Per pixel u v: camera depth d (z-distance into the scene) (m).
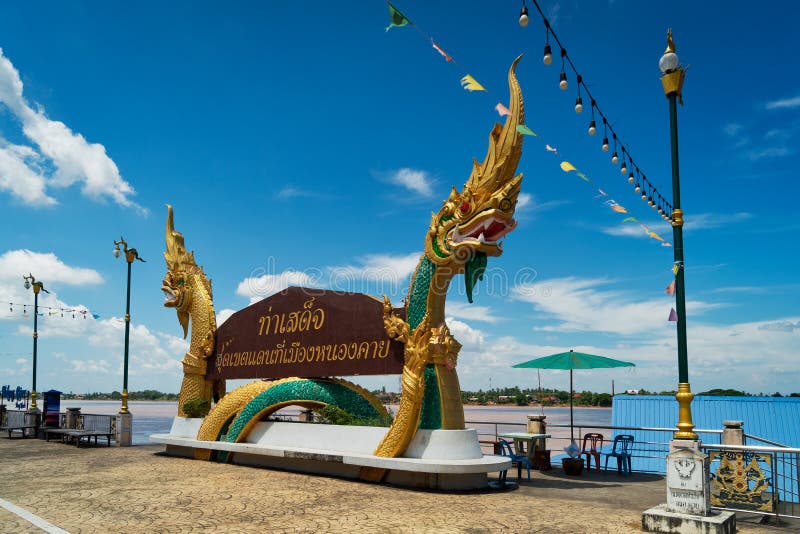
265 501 9.79
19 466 14.49
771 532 8.02
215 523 8.20
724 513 7.96
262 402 14.12
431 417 11.44
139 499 9.98
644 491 11.10
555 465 15.35
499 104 8.51
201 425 15.68
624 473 13.64
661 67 9.17
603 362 13.82
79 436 19.73
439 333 11.48
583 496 10.52
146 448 19.19
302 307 14.30
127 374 20.58
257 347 15.29
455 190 11.55
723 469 8.84
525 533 7.66
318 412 13.59
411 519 8.45
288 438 13.57
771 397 15.50
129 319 21.02
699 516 7.67
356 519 8.45
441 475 10.85
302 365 13.94
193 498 10.07
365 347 12.68
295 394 13.57
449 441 11.02
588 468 14.29
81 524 8.13
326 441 12.76
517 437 13.33
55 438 23.23
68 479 12.28
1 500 9.92
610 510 9.22
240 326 16.00
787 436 14.57
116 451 18.19
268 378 14.88
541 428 14.93
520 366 14.52
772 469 8.55
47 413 23.72
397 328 11.86
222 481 11.89
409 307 11.95
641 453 15.59
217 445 14.67
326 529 7.86
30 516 8.63
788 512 8.81
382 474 11.62
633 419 16.77
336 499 9.98
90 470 13.66
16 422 26.27
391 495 10.37
